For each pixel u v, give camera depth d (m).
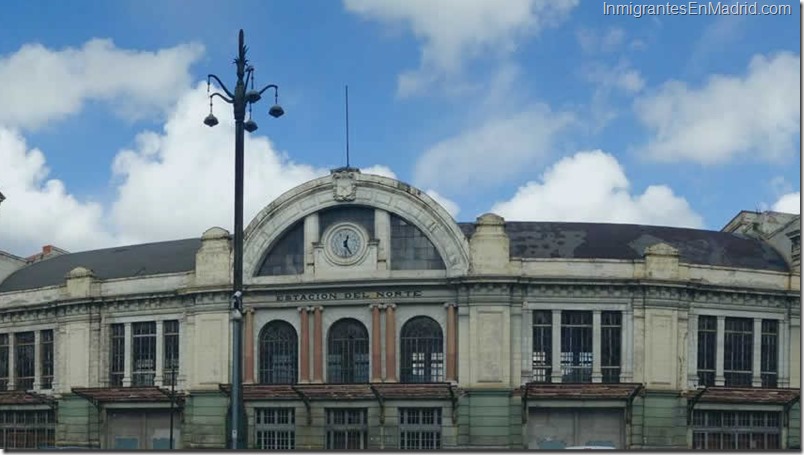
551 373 50.06
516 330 50.22
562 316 50.69
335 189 52.47
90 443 55.56
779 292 52.84
